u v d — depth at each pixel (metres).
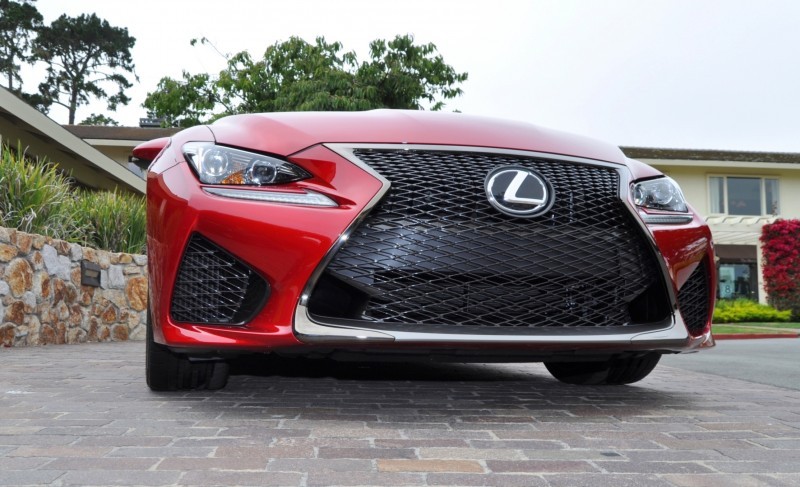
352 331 2.09
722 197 20.77
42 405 2.39
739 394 2.97
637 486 1.46
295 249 2.12
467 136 2.37
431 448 1.78
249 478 1.48
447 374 3.63
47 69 53.53
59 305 5.54
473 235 2.23
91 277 6.10
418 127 2.39
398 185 2.23
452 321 2.20
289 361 4.07
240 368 3.67
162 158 2.49
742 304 19.20
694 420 2.26
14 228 5.27
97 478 1.47
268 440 1.85
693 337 2.49
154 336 2.45
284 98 18.31
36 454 1.68
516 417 2.27
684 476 1.54
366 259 2.16
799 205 20.88
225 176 2.24
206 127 2.54
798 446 1.86
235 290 2.19
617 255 2.35
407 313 2.19
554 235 2.29
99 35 54.78
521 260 2.25
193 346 2.19
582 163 2.41
